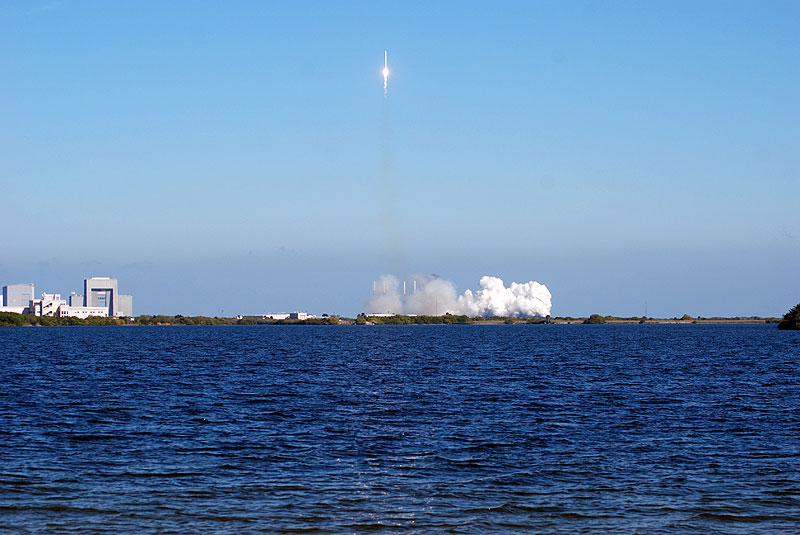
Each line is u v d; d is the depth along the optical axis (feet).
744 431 225.56
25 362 521.65
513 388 343.46
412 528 135.33
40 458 185.26
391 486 161.38
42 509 143.74
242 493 155.33
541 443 207.00
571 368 467.52
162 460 184.44
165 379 388.16
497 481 165.89
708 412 264.11
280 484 162.30
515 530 134.72
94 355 612.70
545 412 264.52
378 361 541.75
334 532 133.28
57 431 222.28
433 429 229.04
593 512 144.05
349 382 374.63
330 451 196.03
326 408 274.16
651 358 571.28
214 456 189.16
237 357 587.68
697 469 176.24
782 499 151.94
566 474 171.94
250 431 224.33
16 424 233.96
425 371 446.19
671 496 154.20
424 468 177.58
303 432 223.10
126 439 210.38
